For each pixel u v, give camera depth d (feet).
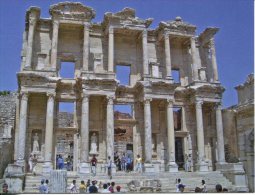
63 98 132.36
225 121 125.59
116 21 141.28
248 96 82.89
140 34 146.30
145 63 140.26
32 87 122.72
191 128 146.10
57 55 139.85
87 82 126.93
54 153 127.24
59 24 137.18
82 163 119.85
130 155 173.88
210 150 146.92
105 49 146.51
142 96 135.54
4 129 145.48
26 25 141.69
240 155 87.30
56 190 89.76
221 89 144.05
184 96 147.43
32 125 128.98
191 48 149.48
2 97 177.17
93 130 134.82
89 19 138.31
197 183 112.06
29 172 118.01
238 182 113.19
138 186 101.35
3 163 119.75
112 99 128.67
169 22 148.97
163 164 138.92
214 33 154.61
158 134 142.41
